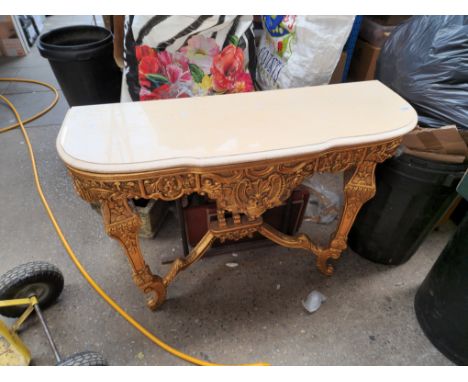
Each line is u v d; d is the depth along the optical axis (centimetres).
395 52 104
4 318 110
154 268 128
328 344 106
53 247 134
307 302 115
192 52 113
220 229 108
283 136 77
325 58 111
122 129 77
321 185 157
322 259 120
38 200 154
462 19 89
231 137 76
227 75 118
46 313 112
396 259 126
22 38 274
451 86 89
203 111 85
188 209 118
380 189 110
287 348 105
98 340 106
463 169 95
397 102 91
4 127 197
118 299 117
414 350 105
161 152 70
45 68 261
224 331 109
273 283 124
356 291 121
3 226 142
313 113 86
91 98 158
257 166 75
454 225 148
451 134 84
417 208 107
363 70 158
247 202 84
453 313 95
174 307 115
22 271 101
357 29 143
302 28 108
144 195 75
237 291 121
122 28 128
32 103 220
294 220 133
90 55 143
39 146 184
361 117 84
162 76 115
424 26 95
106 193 73
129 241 87
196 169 71
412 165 97
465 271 89
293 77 116
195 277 125
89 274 125
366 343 107
